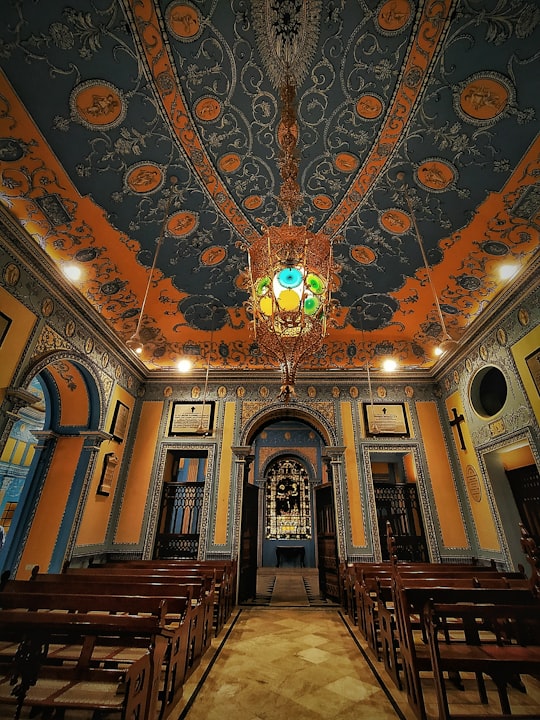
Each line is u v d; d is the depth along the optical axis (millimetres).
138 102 4371
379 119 4641
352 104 4504
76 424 7539
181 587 4242
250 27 3828
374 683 3879
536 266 5695
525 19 3582
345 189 5562
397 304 7961
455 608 3229
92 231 5801
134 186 5316
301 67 4156
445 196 5457
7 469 11891
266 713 3271
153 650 2842
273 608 7664
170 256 6707
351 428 9250
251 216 6043
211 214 5992
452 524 8234
